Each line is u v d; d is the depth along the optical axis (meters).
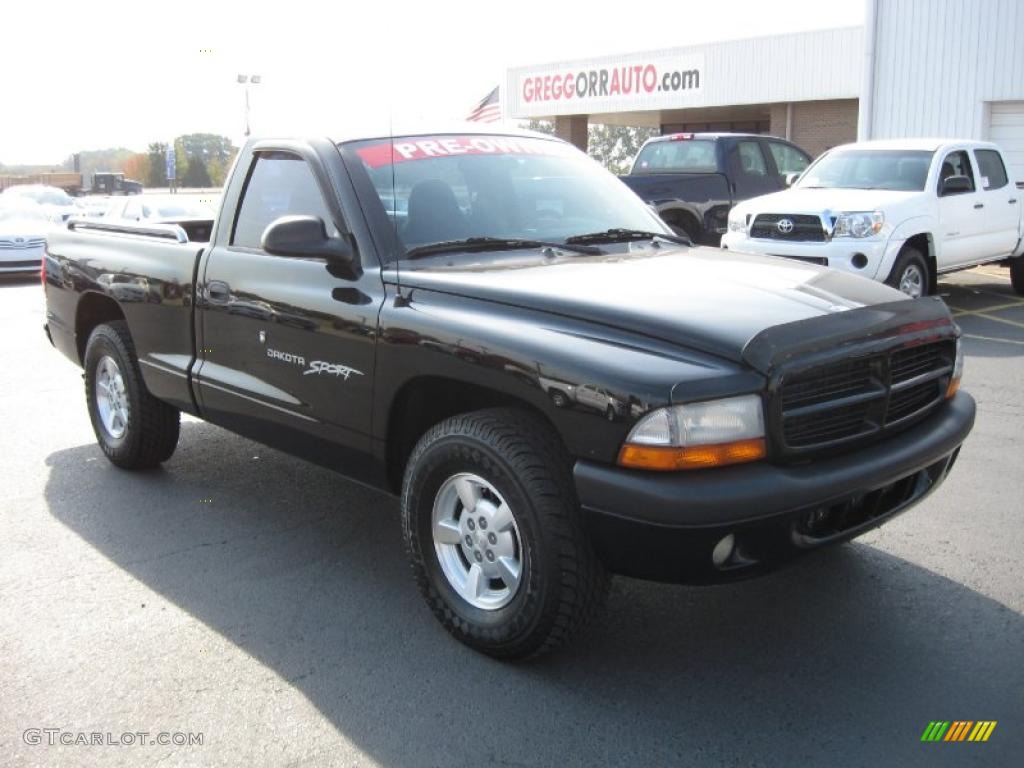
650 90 27.95
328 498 5.34
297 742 3.09
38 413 7.25
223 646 3.70
